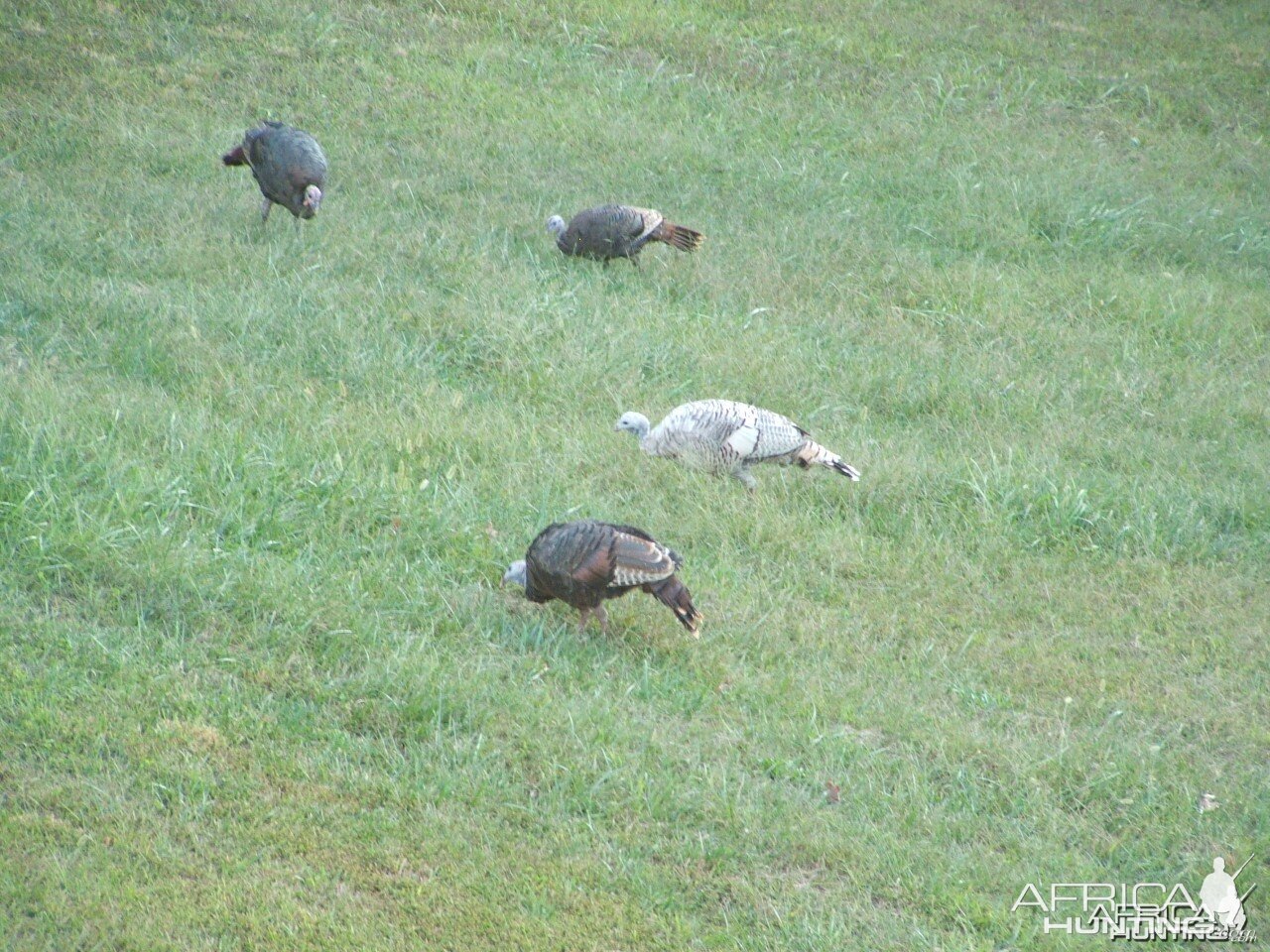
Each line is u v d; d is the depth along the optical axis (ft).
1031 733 57.82
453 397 78.07
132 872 43.19
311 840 45.83
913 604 66.74
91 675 51.62
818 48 150.41
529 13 147.95
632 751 53.01
